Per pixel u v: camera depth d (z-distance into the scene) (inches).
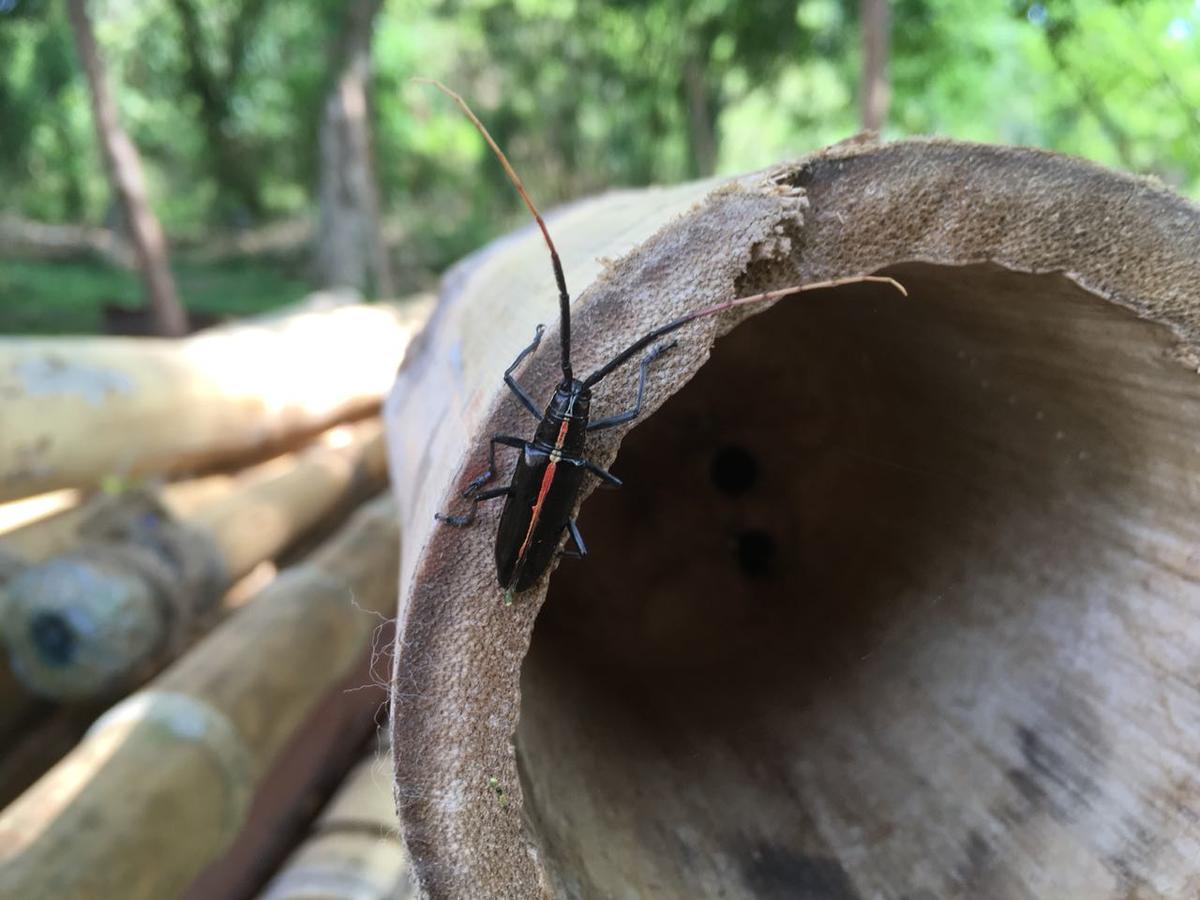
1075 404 6.2
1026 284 5.4
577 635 8.7
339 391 22.8
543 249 7.5
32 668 12.7
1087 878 5.5
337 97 55.9
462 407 5.8
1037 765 6.0
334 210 58.2
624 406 4.8
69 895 9.0
